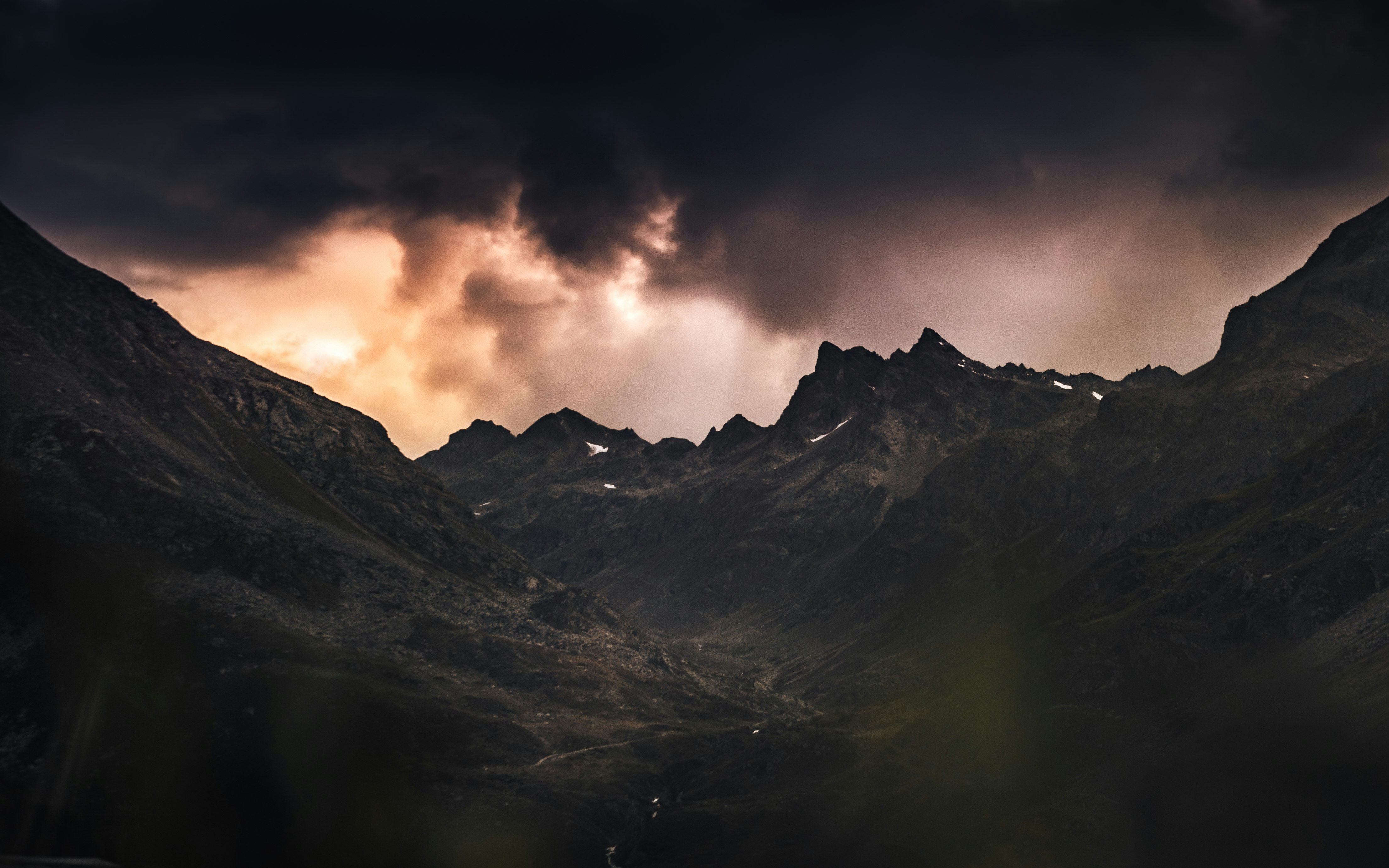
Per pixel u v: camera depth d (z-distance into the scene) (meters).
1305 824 184.75
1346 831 177.00
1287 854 182.75
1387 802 174.25
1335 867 173.88
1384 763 178.88
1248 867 186.12
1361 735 187.12
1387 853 167.88
